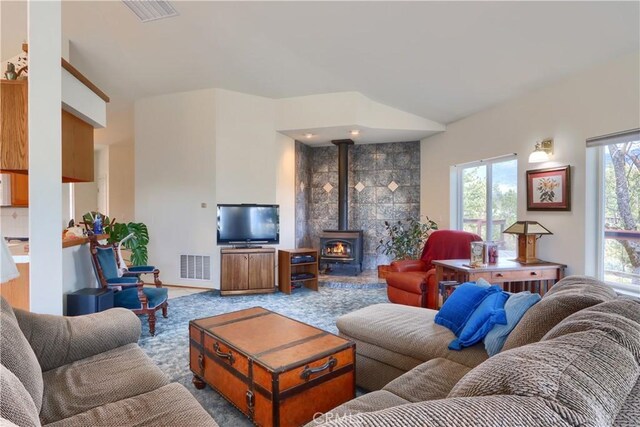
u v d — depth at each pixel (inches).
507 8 107.7
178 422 51.6
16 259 96.6
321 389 71.5
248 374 71.1
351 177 258.4
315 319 151.1
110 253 136.9
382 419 23.4
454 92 169.8
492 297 80.9
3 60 144.3
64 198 178.9
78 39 161.0
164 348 118.6
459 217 211.8
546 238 143.9
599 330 36.0
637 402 29.6
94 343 74.1
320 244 249.0
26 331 67.1
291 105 211.0
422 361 80.5
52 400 56.6
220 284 192.9
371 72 168.7
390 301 169.8
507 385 27.3
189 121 207.6
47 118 89.1
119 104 222.8
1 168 96.0
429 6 114.6
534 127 150.5
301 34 146.3
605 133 119.3
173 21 147.3
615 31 105.0
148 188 216.1
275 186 216.2
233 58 173.6
